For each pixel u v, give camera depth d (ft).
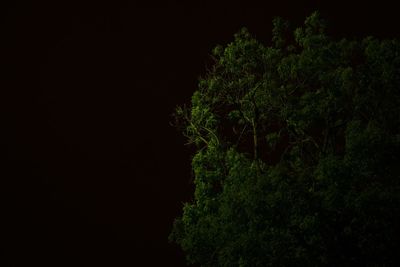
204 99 131.54
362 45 117.70
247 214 110.01
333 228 107.45
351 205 104.22
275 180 107.04
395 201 102.94
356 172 106.01
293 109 121.70
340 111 118.62
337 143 120.47
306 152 124.47
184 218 129.39
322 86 119.03
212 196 127.85
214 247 123.95
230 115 130.82
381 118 114.01
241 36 129.59
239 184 115.14
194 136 131.64
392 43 113.39
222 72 130.72
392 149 106.42
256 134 127.95
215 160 128.77
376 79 114.42
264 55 127.85
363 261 108.06
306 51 118.42
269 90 126.62
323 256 106.01
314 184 109.50
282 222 107.76
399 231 105.91
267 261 107.14
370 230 106.32
